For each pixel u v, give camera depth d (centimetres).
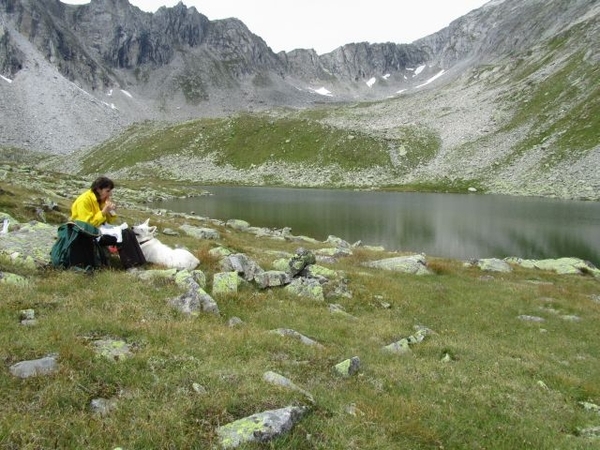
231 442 616
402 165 16650
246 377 823
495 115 18712
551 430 958
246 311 1431
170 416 650
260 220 7844
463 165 15750
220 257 1953
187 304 1255
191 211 8731
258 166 17388
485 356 1466
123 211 5191
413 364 1220
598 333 2058
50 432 588
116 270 1483
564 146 14362
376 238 6438
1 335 834
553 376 1365
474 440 840
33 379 698
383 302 2067
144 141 19862
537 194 12056
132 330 978
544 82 19800
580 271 4100
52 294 1149
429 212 8994
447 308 2197
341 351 1193
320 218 8162
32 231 1641
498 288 2838
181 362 865
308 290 1822
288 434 659
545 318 2248
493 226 7350
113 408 666
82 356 801
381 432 753
